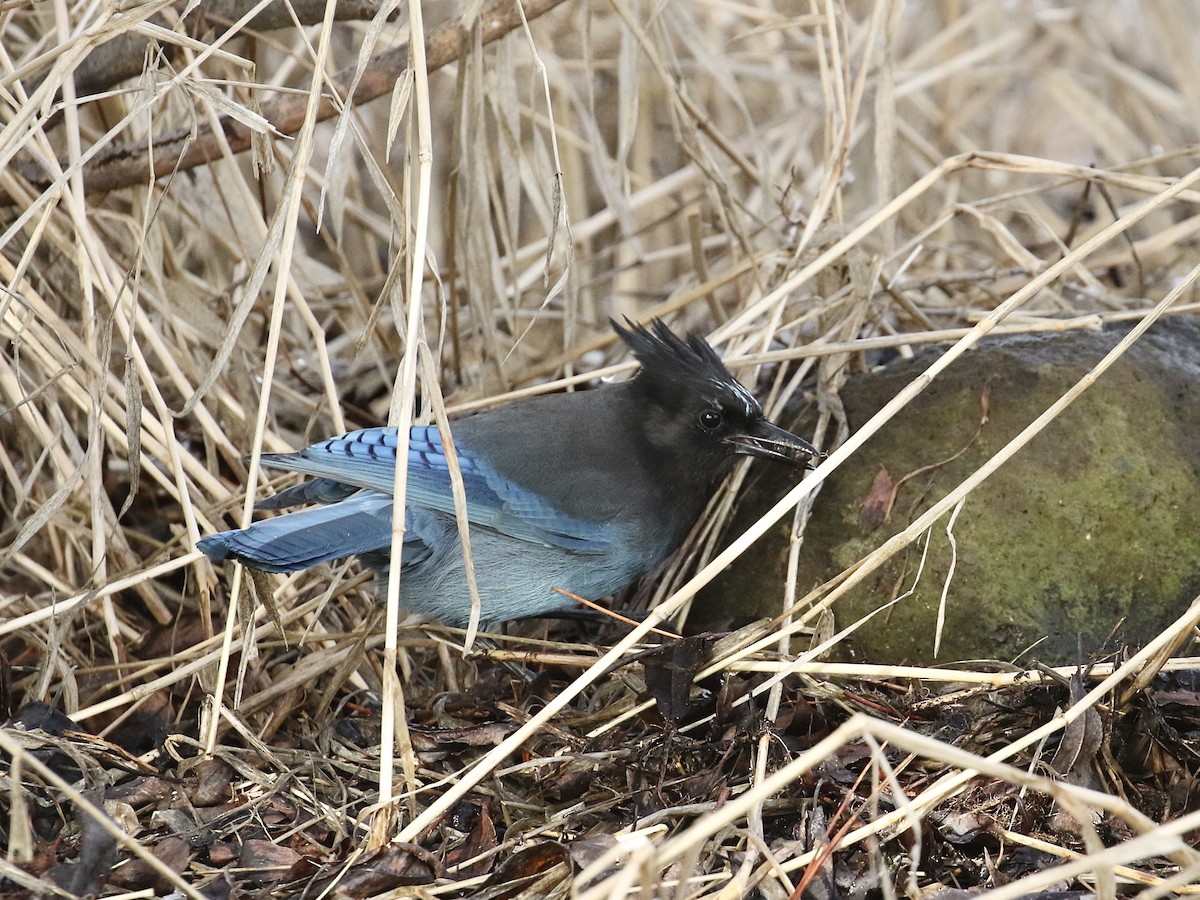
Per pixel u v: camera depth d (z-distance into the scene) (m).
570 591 10.07
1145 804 8.04
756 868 7.38
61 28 10.18
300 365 13.28
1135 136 16.11
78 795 6.88
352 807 8.57
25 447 11.02
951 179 15.33
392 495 9.34
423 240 8.17
